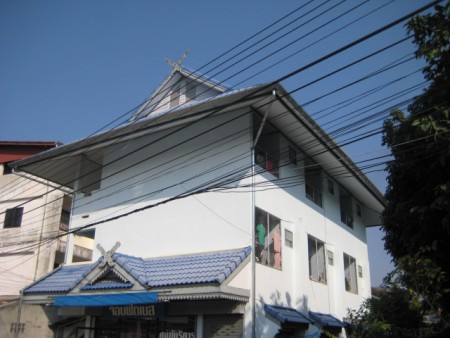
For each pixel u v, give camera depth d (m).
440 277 8.85
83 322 18.47
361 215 27.56
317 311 18.70
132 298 14.45
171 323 15.43
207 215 16.44
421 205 10.30
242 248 15.14
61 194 28.11
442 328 10.52
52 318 19.19
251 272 14.73
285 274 16.89
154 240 17.48
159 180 18.25
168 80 20.77
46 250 26.89
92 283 15.81
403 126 10.75
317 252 20.05
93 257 19.06
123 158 19.73
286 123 17.08
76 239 29.31
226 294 13.21
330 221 21.94
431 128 8.99
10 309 20.06
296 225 18.31
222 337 14.41
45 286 17.72
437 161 9.40
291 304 16.86
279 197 17.42
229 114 16.97
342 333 20.36
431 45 9.23
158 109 20.62
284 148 18.08
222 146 16.81
